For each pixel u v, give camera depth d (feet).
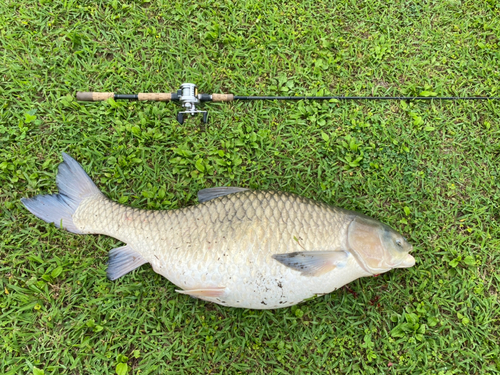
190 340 7.17
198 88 8.09
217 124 8.02
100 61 8.07
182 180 7.75
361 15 8.59
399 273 7.54
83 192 6.85
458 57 8.56
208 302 7.25
